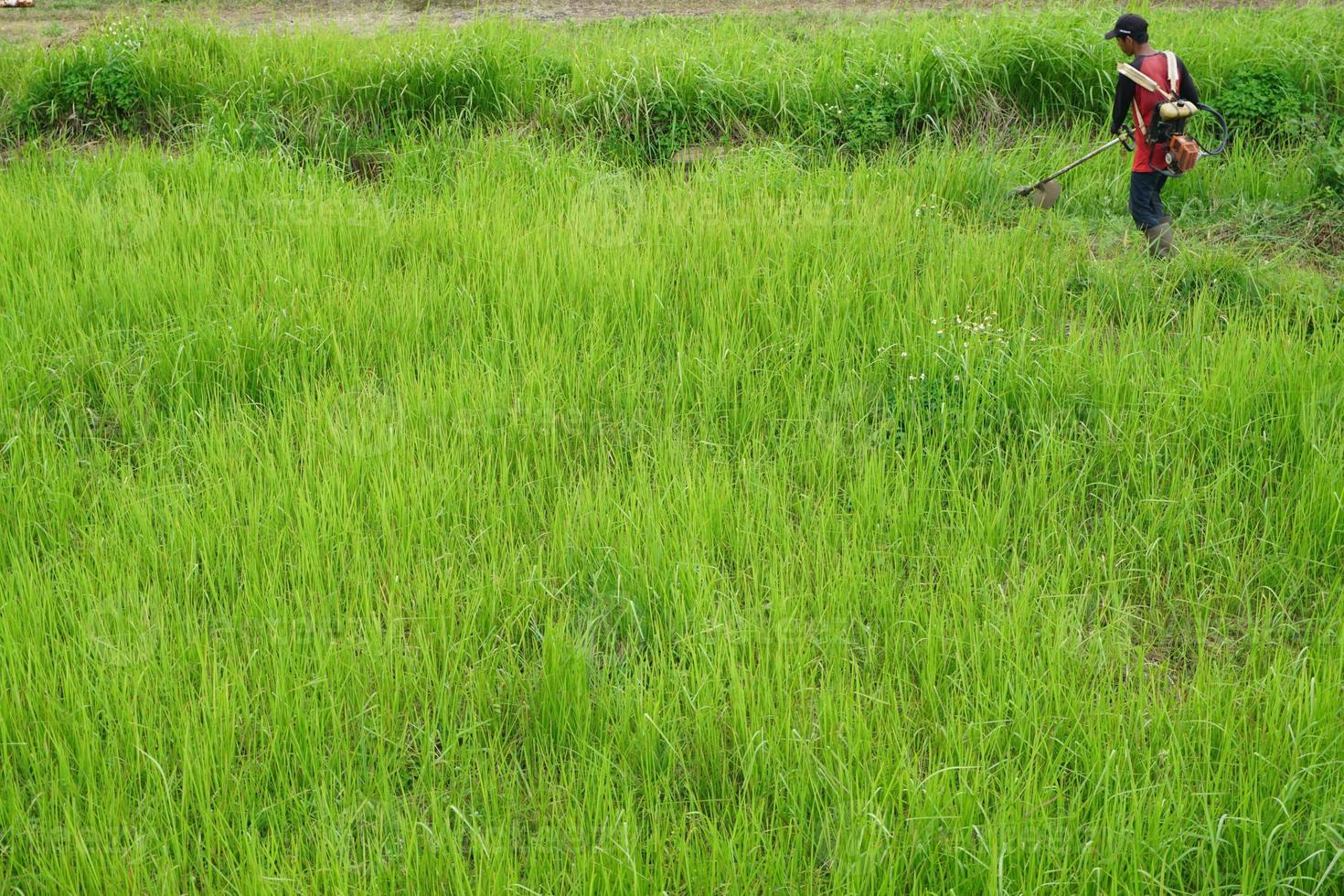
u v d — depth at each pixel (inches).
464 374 271.6
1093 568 220.8
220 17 538.6
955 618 205.9
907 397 268.1
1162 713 184.5
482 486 237.1
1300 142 403.9
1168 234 333.7
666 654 203.5
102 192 366.9
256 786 174.6
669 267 314.7
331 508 228.7
